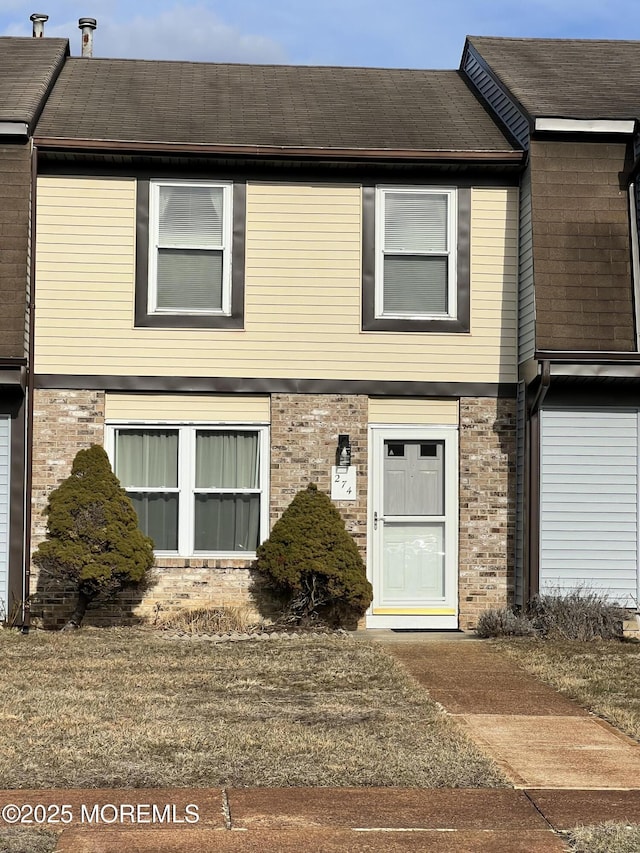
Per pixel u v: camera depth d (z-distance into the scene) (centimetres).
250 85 1781
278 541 1427
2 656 1190
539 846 642
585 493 1463
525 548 1458
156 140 1466
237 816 685
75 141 1447
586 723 934
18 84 1599
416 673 1138
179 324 1489
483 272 1523
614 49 1889
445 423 1517
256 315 1500
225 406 1502
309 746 830
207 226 1504
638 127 1456
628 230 1455
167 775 761
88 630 1382
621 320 1427
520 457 1496
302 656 1207
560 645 1304
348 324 1507
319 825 672
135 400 1492
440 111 1689
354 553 1428
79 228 1485
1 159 1445
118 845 635
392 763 793
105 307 1484
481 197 1527
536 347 1408
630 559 1462
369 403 1510
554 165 1462
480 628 1411
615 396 1465
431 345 1512
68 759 792
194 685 1053
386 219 1521
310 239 1510
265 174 1509
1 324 1403
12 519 1430
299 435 1496
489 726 920
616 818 691
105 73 1797
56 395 1472
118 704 964
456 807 709
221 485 1505
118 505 1392
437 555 1512
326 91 1772
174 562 1470
